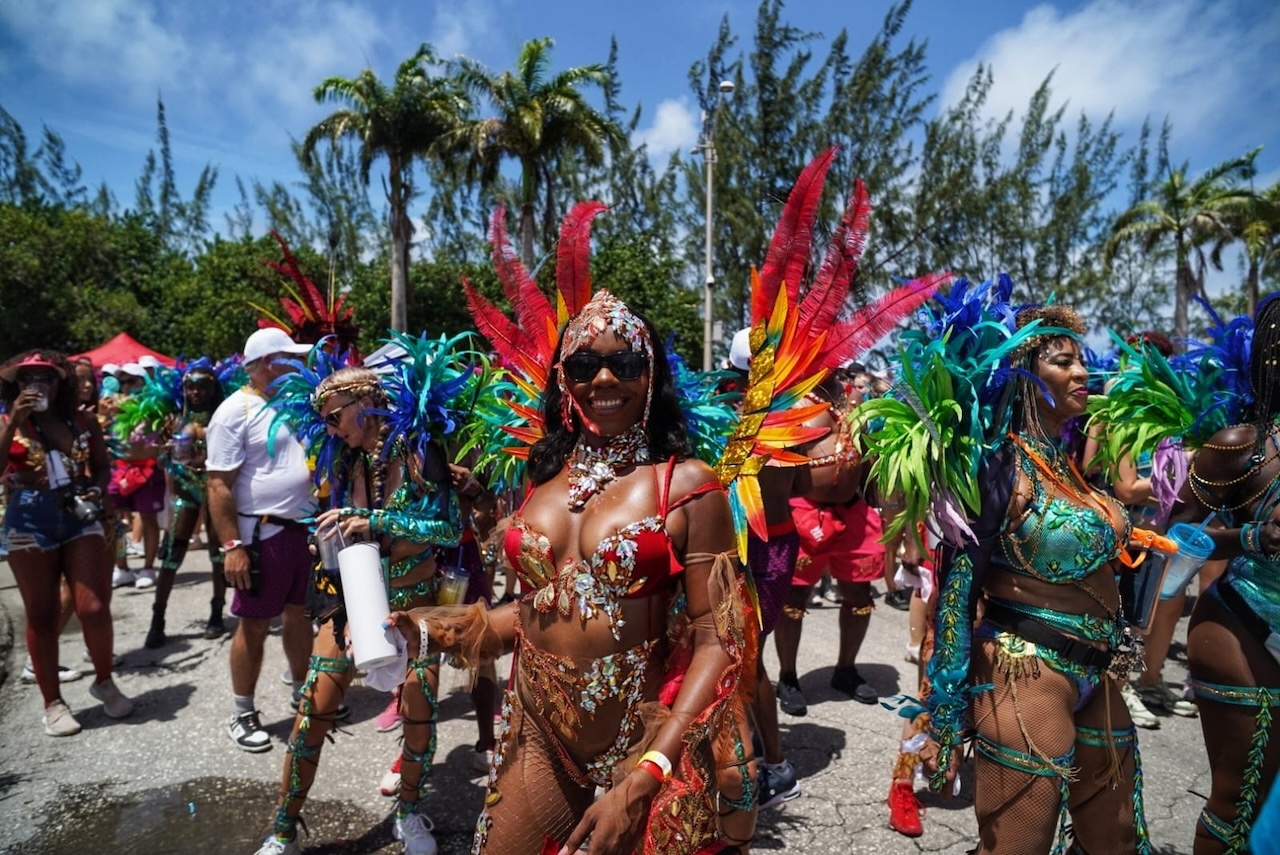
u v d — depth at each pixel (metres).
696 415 2.63
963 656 2.27
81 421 4.29
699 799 1.84
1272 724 2.28
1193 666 2.46
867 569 4.45
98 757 3.85
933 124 22.58
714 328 23.55
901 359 2.40
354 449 3.03
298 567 3.96
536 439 2.67
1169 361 3.64
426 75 22.05
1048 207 25.11
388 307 23.20
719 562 1.86
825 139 22.16
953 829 3.19
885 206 22.33
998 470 2.28
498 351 2.72
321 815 3.32
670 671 1.91
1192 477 2.55
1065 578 2.21
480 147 20.86
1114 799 2.29
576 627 1.91
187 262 30.48
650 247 22.56
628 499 1.92
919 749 2.68
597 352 1.92
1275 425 2.37
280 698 4.58
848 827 3.20
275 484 3.83
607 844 1.62
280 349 3.88
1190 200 23.86
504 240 2.75
